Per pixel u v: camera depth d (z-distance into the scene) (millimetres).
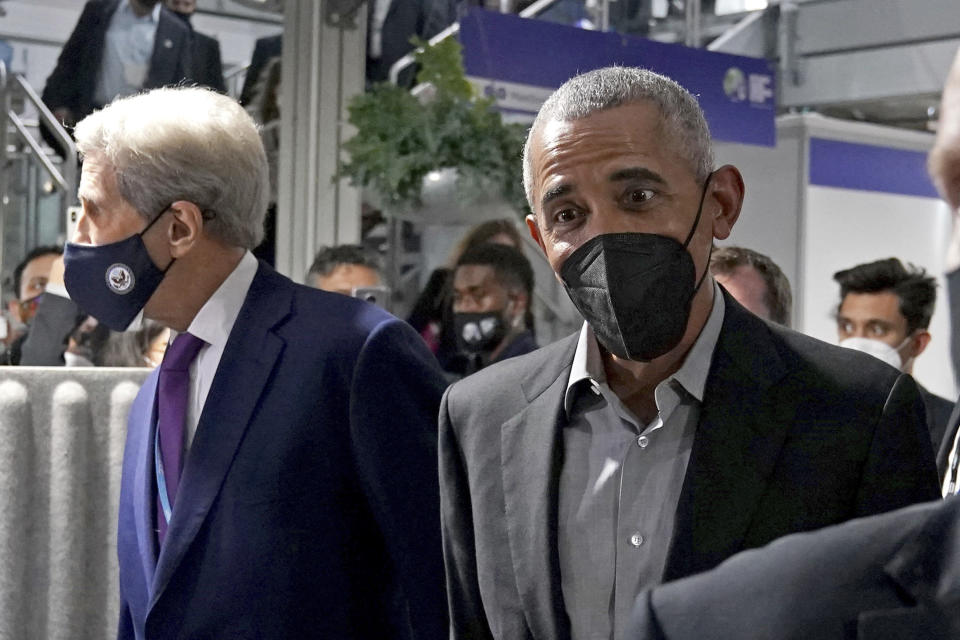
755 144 4195
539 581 1238
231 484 1609
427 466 1647
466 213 3244
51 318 3463
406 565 1611
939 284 4070
